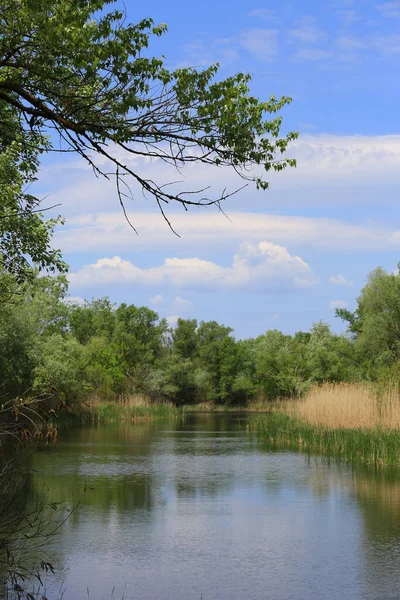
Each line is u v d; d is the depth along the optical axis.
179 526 15.71
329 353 68.81
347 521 16.23
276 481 22.33
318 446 32.41
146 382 83.12
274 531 15.27
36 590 11.12
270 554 13.38
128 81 7.37
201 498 19.20
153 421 57.50
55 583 11.50
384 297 57.34
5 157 15.80
